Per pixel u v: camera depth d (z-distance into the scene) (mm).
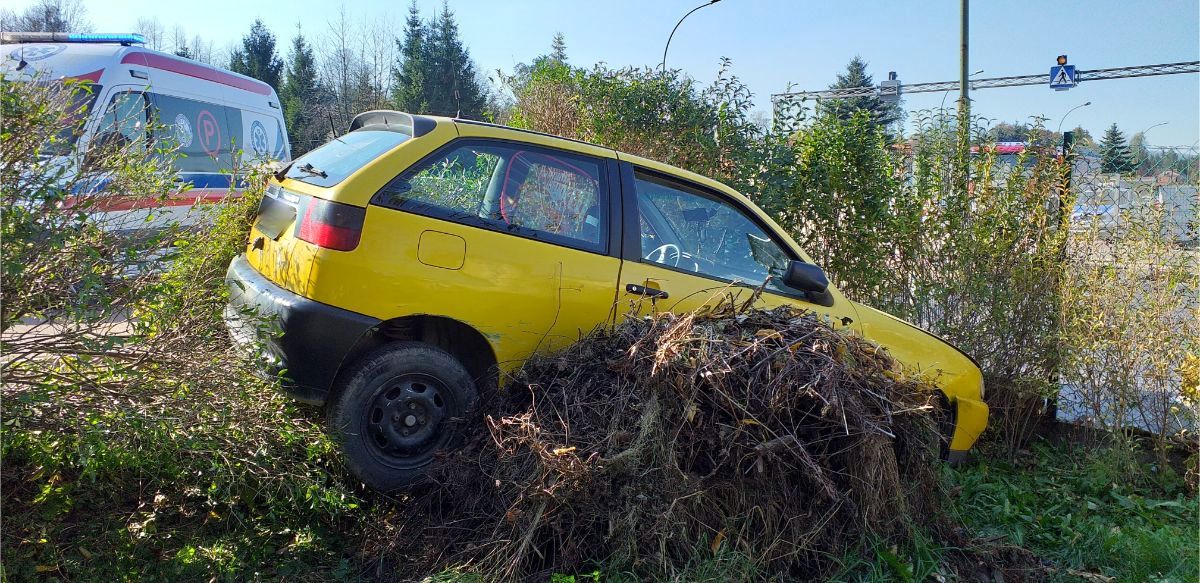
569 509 3520
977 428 5262
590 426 3736
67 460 3844
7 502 3592
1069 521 4684
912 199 6988
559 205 4449
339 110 42875
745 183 6918
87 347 3252
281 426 3840
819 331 3973
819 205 6926
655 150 7770
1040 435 6246
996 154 6949
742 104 7535
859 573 3748
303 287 3885
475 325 4156
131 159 3465
